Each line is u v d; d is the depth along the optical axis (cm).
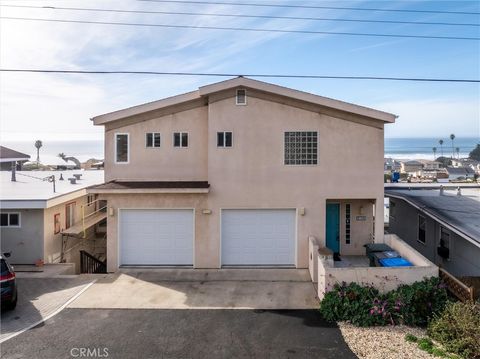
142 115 1614
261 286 1359
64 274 1539
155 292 1304
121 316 1114
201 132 1611
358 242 1697
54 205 1655
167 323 1070
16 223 1666
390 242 1548
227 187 1548
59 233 1814
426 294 1094
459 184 2519
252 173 1545
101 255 2181
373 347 941
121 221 1567
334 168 1539
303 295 1275
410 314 1067
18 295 1274
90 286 1359
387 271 1155
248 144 1541
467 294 1109
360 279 1154
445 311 1027
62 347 937
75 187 1986
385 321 1062
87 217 2141
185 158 1614
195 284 1380
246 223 1567
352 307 1080
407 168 7994
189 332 1017
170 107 1609
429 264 1198
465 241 1534
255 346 948
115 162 1622
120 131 1617
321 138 1534
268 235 1568
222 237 1566
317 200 1545
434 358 886
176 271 1519
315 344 957
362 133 1536
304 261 1552
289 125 1535
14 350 920
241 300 1234
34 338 980
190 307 1179
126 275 1475
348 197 1540
